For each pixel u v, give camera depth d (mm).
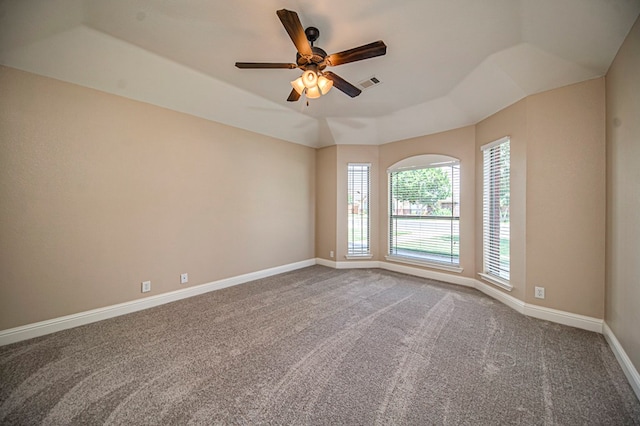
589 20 1839
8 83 2066
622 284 1857
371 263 4684
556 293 2490
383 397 1523
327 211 4852
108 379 1672
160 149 2951
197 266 3301
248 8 1850
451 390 1581
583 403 1476
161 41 2248
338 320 2547
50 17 1909
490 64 2533
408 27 2035
